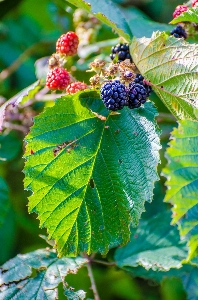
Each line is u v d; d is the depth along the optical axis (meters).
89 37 0.61
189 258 0.48
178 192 0.47
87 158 0.50
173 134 0.47
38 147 0.49
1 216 0.57
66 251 0.49
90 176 0.50
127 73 0.48
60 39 0.53
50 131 0.49
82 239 0.49
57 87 0.51
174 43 0.49
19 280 0.52
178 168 0.47
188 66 0.48
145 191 0.48
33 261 0.53
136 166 0.49
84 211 0.49
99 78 0.49
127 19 0.58
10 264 0.53
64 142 0.49
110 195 0.49
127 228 0.49
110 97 0.47
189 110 0.49
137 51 0.50
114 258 0.57
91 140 0.50
